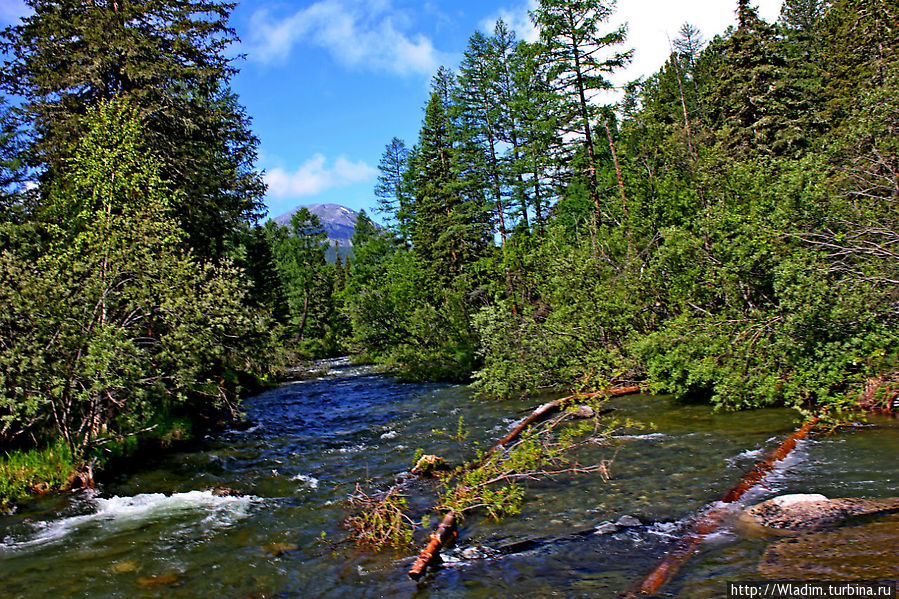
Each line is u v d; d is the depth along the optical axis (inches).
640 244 663.1
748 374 450.0
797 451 324.8
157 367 445.4
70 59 653.9
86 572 239.1
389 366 1171.9
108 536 282.2
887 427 351.9
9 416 357.4
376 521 267.7
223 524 294.8
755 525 226.4
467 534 254.8
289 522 292.8
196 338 440.5
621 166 952.3
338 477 375.9
